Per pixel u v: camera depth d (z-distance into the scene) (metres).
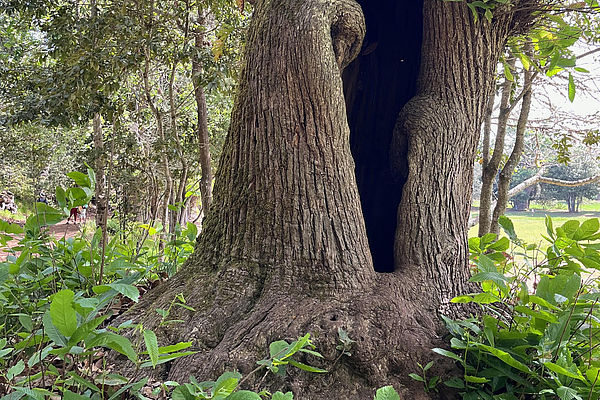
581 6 3.94
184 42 7.43
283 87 3.29
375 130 4.59
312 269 3.18
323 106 3.28
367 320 3.00
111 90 6.88
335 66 3.36
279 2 3.46
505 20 4.04
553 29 4.08
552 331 2.68
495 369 2.75
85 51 6.88
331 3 3.43
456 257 3.62
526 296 2.75
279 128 3.29
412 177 3.69
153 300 3.44
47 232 3.62
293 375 2.76
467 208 3.91
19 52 9.55
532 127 7.26
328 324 2.89
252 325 2.92
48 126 7.89
